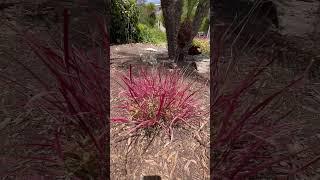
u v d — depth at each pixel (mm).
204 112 2256
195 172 1729
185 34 4434
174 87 2275
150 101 2197
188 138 1981
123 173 1703
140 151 1865
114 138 1953
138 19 6598
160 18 7688
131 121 2045
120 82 2738
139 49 5164
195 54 4770
